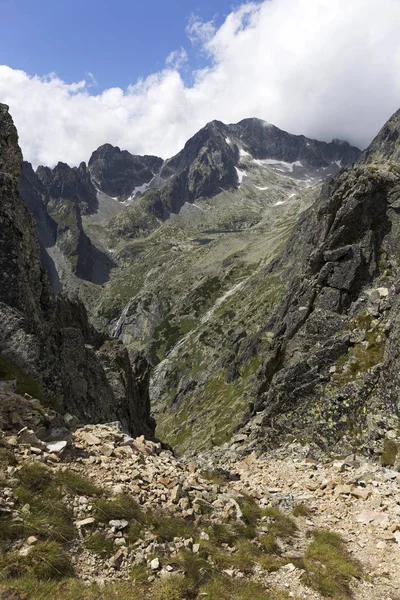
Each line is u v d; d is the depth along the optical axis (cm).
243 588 1115
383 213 4203
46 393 2152
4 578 891
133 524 1212
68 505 1189
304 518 1661
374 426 2712
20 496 1131
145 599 977
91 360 3616
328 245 4375
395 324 3117
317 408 3247
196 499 1508
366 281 4028
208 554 1229
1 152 3048
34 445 1463
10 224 2595
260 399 4369
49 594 890
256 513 1609
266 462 2558
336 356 3500
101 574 1016
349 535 1534
